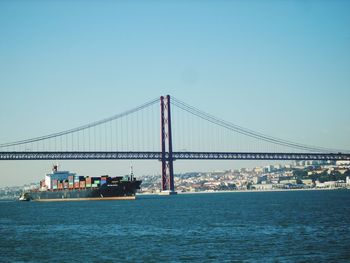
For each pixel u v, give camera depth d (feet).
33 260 224.74
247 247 241.76
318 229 301.22
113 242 268.82
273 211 465.06
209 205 621.72
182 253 231.09
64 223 387.55
